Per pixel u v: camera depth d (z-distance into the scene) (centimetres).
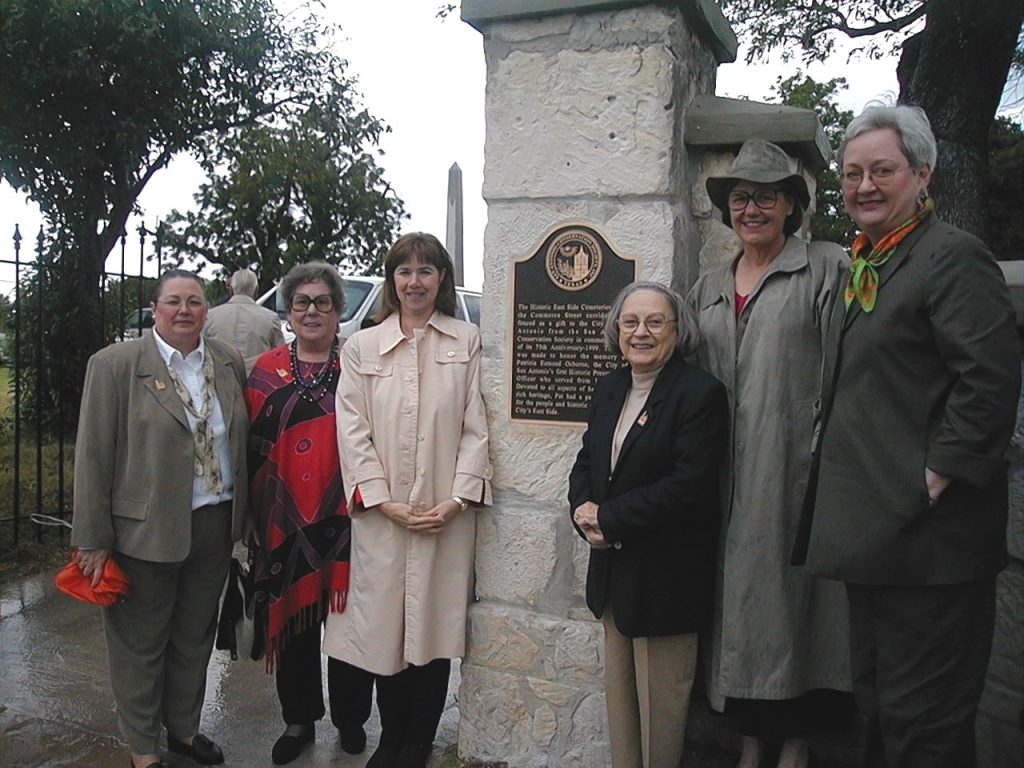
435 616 292
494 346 295
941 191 714
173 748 316
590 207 280
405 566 289
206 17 725
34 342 663
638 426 244
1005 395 177
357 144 1191
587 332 281
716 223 294
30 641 418
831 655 254
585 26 277
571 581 287
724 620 250
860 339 196
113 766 306
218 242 1482
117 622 291
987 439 177
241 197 1435
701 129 279
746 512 247
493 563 297
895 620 194
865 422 195
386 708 300
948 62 705
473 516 299
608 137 275
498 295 294
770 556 245
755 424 246
